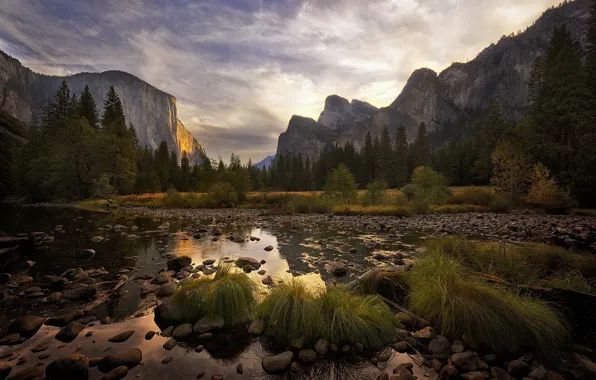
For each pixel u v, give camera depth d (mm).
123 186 46812
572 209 23062
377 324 3936
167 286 5770
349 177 30531
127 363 3223
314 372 3158
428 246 7910
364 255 9016
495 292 4102
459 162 76812
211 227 15539
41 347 3627
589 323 3893
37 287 5875
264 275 6926
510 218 19281
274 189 100188
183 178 81000
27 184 42000
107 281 6488
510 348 3502
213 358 3430
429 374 3133
